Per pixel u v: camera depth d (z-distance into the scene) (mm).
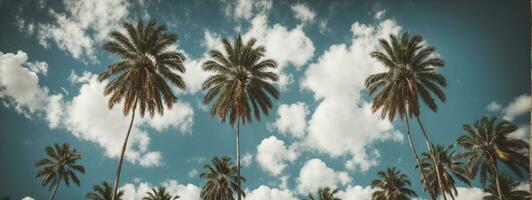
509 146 40188
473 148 41188
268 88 29641
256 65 29797
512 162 40406
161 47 27031
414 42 30688
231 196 47906
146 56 26844
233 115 28578
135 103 25172
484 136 41188
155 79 26359
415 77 31094
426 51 30281
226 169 50031
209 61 29766
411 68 31094
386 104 30797
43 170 46531
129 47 26766
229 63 30125
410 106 29688
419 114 29438
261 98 29469
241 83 28688
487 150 40156
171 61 27344
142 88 25375
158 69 27344
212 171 49969
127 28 26531
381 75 31375
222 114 28562
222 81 30062
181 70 27703
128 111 25047
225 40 30109
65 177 48125
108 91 25797
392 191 50375
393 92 30219
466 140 41969
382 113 31188
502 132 40188
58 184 46750
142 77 25578
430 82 30703
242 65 29703
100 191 50094
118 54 26391
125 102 25062
